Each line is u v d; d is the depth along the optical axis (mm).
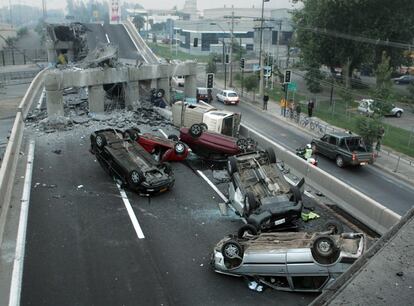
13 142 21234
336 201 16438
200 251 13094
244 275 11391
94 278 11648
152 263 12406
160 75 38094
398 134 37656
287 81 45156
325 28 55250
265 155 17656
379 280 5910
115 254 12891
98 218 15305
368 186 23406
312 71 58812
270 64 64312
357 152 26094
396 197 21734
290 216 14023
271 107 47594
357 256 10367
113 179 19062
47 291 11047
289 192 15094
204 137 21578
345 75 58062
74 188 18062
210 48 115500
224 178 19438
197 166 21312
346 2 51219
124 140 19844
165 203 16719
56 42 66938
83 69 33094
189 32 120125
